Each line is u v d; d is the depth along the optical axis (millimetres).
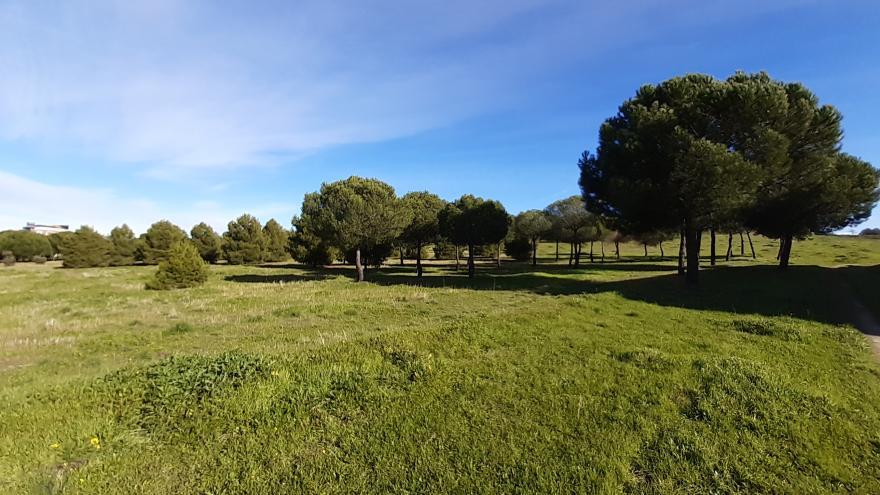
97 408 5539
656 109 19312
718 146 16781
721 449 4797
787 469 4492
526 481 4203
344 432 5070
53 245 73500
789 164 19141
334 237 29078
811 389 6285
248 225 60812
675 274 28062
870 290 18000
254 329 12789
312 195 31344
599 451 4703
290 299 19672
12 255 64000
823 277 23281
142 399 5738
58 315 15883
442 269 44062
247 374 6246
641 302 13812
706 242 70500
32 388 6633
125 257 57906
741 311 12961
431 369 6852
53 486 3959
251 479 4188
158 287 24672
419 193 43906
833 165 22594
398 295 20547
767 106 17406
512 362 7414
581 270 37312
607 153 22156
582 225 40062
